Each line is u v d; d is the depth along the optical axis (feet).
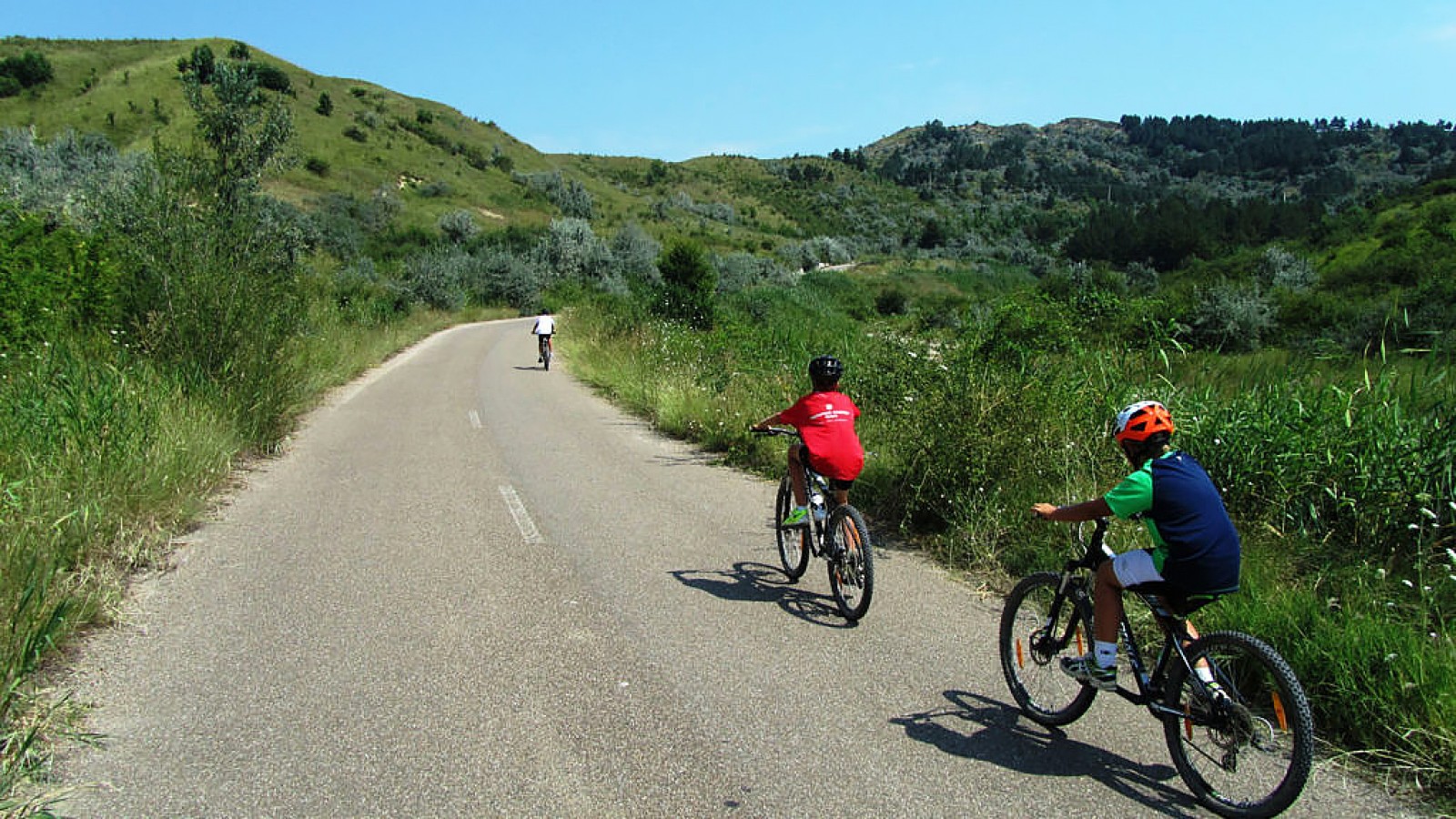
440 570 20.27
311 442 37.45
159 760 11.78
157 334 33.58
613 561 21.31
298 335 52.31
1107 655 12.42
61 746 12.07
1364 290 106.52
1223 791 11.24
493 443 38.19
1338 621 15.42
